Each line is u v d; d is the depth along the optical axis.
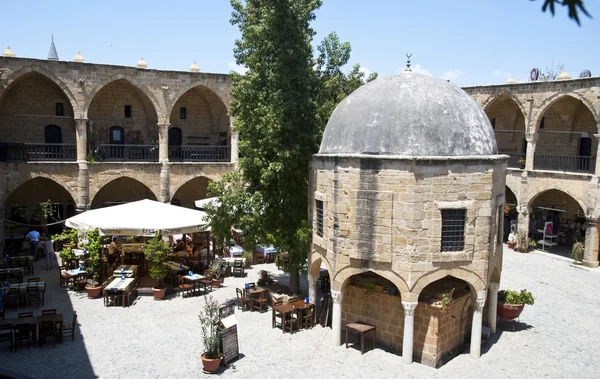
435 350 15.71
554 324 19.89
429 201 14.99
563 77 34.22
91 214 23.80
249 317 19.81
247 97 20.31
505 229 37.97
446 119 15.68
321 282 23.58
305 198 20.23
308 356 16.23
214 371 14.91
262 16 19.59
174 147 36.62
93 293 21.64
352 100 17.33
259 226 20.44
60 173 29.86
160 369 14.98
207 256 25.91
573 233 34.81
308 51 20.19
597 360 16.44
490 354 16.75
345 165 15.85
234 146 34.28
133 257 26.05
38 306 20.33
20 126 32.25
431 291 16.45
